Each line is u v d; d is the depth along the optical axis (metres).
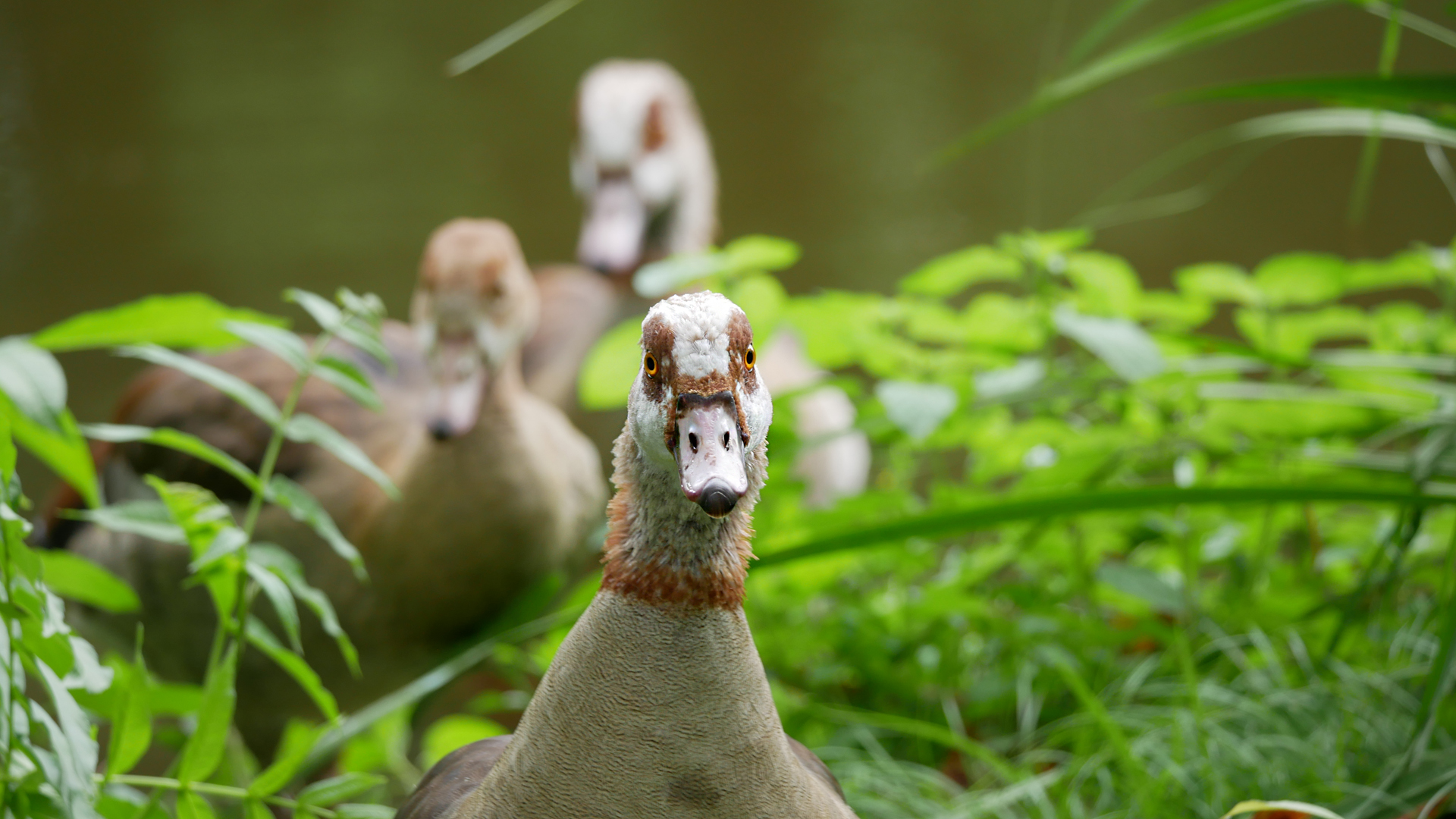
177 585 7.07
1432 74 4.64
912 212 18.47
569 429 8.59
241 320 4.58
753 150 21.36
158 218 18.00
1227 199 18.41
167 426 7.73
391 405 8.08
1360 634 6.55
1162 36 4.84
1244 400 6.77
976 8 28.22
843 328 7.07
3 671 3.46
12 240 17.05
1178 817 5.45
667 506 3.43
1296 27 24.89
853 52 25.97
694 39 27.12
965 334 7.26
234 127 22.03
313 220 18.09
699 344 3.39
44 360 3.66
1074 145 21.08
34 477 11.13
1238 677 6.47
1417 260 6.90
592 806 3.38
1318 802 5.21
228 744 7.45
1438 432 5.65
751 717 3.46
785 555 4.95
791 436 7.29
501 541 7.45
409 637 7.48
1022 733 6.64
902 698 7.10
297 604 7.05
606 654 3.44
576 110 11.17
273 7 28.88
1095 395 7.04
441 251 7.44
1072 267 6.90
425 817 3.99
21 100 22.81
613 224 10.58
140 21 27.39
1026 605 7.13
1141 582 6.29
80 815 3.45
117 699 3.94
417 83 24.62
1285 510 7.32
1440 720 5.56
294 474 7.46
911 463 8.42
